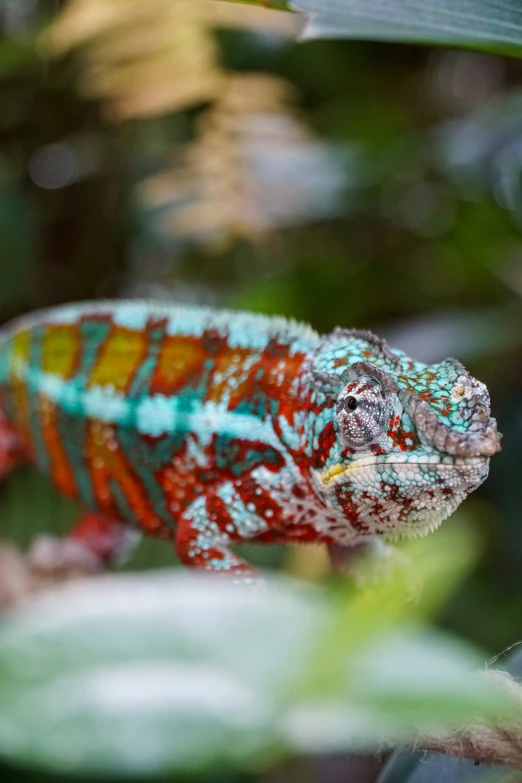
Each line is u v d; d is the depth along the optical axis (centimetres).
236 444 42
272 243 57
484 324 51
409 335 51
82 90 55
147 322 44
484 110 59
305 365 41
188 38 53
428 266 59
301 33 32
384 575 43
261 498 41
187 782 18
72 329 45
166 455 43
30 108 59
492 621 49
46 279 62
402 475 38
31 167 62
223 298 57
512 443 51
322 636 15
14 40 56
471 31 32
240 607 16
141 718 16
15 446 48
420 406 38
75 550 48
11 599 46
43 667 16
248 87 56
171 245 60
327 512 41
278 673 15
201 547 41
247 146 56
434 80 75
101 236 62
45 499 53
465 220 57
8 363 47
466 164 54
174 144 60
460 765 33
